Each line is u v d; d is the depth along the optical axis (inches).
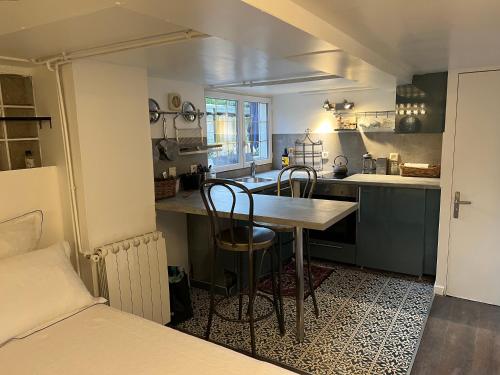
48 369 60.6
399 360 95.2
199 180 142.2
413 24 70.1
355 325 112.0
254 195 122.8
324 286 139.9
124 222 104.6
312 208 100.4
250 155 197.6
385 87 164.9
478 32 75.6
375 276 149.3
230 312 123.3
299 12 60.1
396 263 149.0
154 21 62.5
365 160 182.5
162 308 111.9
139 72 106.1
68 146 94.3
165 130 138.3
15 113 95.7
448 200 126.5
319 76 138.7
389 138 177.8
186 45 82.7
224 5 48.7
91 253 95.7
